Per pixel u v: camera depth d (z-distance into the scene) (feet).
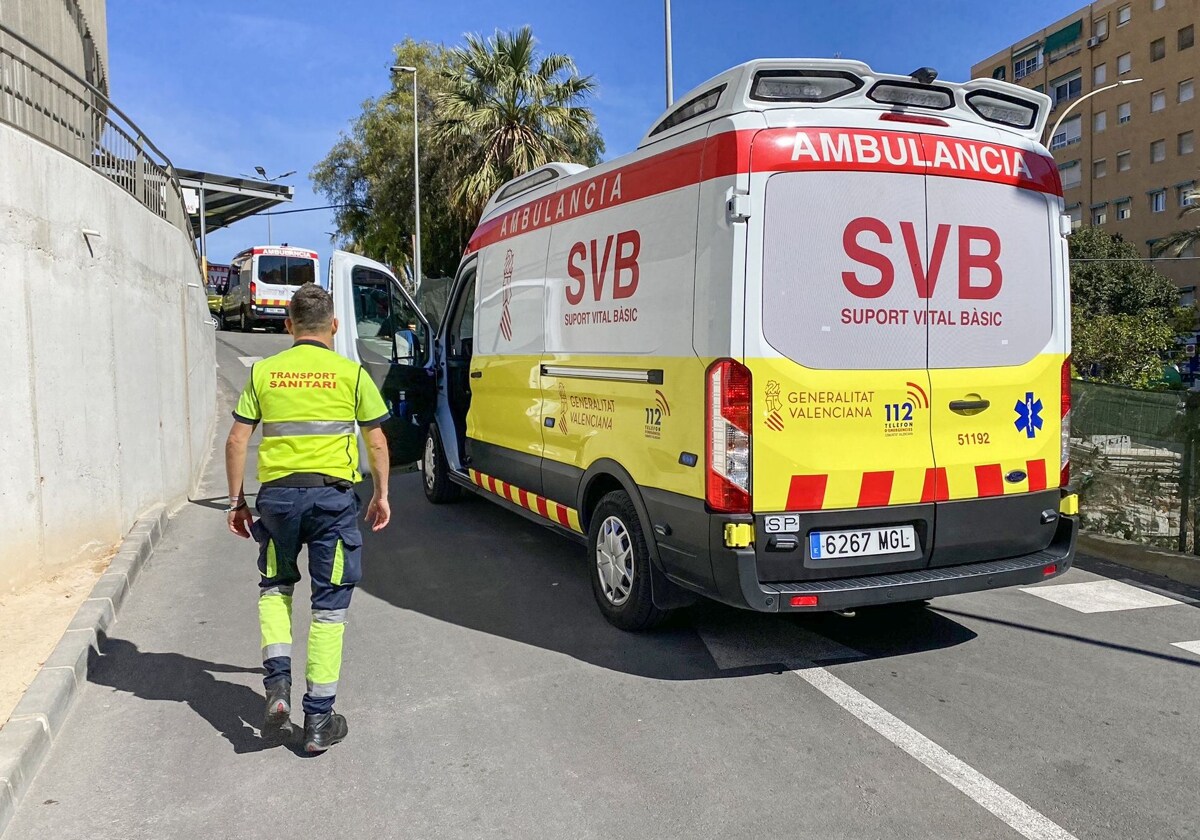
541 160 72.02
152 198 27.94
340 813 9.80
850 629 15.88
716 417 12.35
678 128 13.91
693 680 13.47
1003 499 13.67
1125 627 16.16
